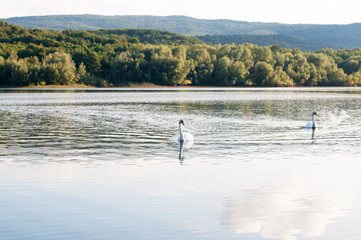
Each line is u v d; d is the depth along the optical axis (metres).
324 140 31.05
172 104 72.12
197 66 172.12
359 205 15.61
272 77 175.75
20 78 142.00
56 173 19.98
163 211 14.84
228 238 12.76
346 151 26.23
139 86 158.38
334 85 189.50
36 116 49.56
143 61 162.38
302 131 36.53
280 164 22.23
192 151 26.16
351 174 20.08
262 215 14.59
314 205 15.58
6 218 14.09
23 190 17.14
